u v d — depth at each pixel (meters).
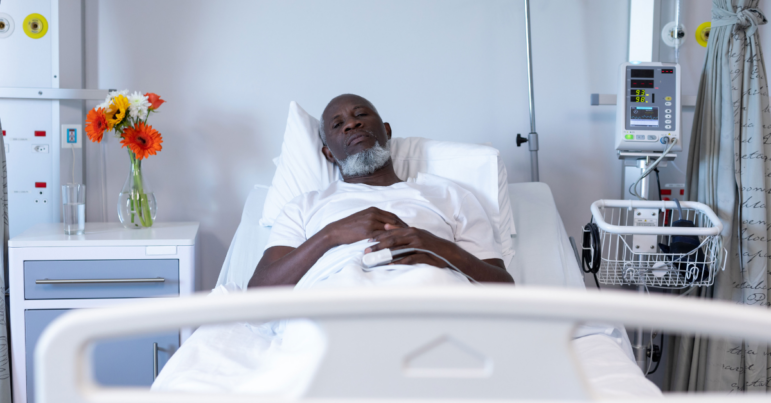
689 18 2.30
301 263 1.40
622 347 1.34
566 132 2.32
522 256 1.76
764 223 1.74
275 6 2.19
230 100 2.19
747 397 0.44
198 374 0.97
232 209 2.22
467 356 0.46
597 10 2.30
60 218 2.07
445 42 2.27
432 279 1.07
